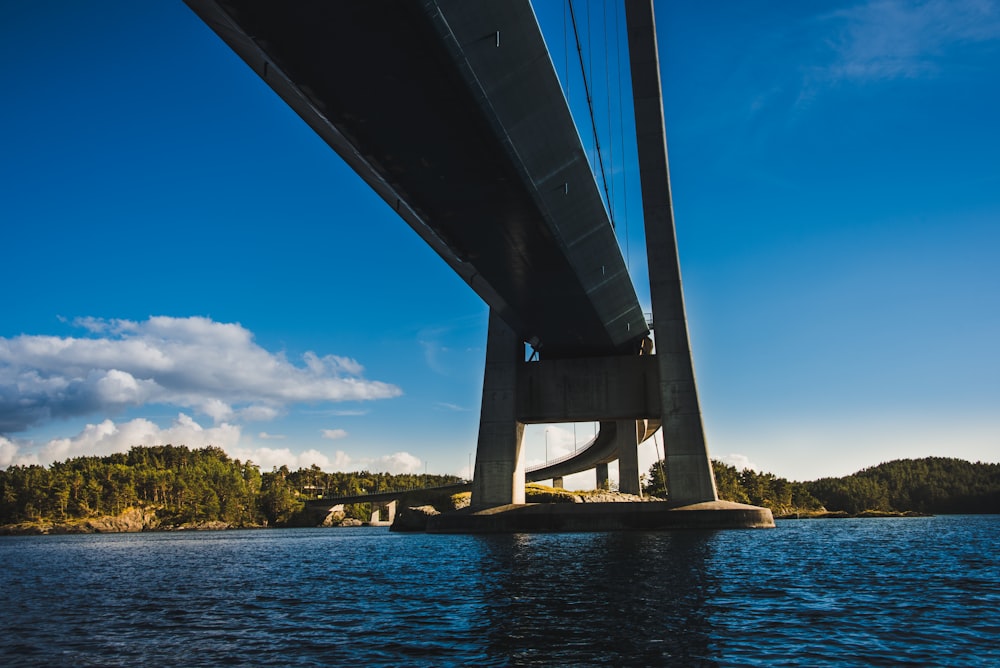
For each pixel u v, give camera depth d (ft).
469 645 41.78
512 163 93.50
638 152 169.78
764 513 166.50
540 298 151.12
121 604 68.18
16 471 634.43
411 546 148.66
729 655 38.40
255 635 47.91
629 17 170.19
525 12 75.15
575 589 65.00
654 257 168.14
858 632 44.57
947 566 88.17
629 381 179.32
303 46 73.46
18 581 98.17
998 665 36.70
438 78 78.18
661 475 440.86
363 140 90.38
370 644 43.27
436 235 118.32
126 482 630.33
